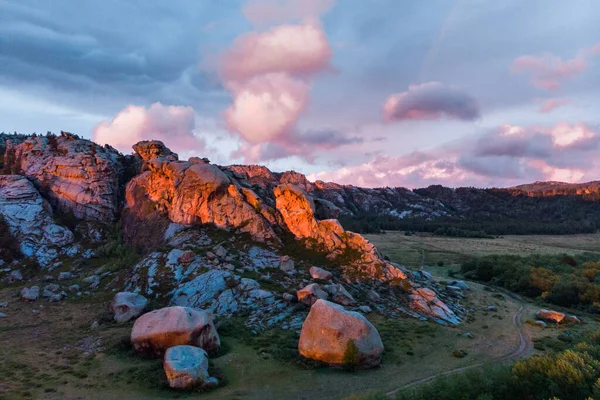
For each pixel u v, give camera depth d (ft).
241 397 89.10
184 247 192.75
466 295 208.85
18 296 170.91
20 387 90.02
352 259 192.54
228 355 110.93
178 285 162.81
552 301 211.61
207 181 227.40
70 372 99.60
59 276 193.36
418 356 118.11
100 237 241.96
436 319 155.74
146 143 305.53
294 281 170.30
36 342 122.72
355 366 105.29
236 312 145.48
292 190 221.46
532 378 82.99
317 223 211.82
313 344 109.40
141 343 109.40
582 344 100.12
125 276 181.88
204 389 91.86
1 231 221.46
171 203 236.43
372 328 112.06
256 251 193.47
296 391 92.79
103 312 149.79
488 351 126.72
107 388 91.50
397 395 83.56
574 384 77.82
